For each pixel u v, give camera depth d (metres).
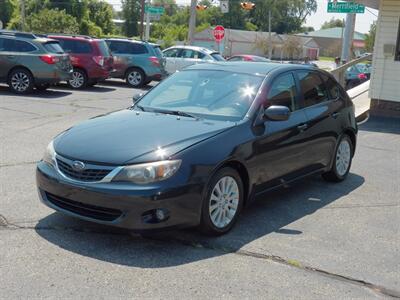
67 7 82.81
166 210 4.71
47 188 5.11
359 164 9.01
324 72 7.45
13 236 5.02
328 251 5.09
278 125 6.03
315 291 4.27
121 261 4.61
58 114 12.73
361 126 12.93
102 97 17.09
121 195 4.64
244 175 5.57
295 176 6.46
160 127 5.38
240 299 4.06
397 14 14.20
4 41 16.36
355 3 18.17
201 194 4.94
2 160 7.85
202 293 4.12
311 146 6.66
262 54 84.06
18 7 81.94
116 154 4.84
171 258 4.72
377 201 6.89
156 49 22.05
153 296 4.04
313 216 6.12
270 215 6.06
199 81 6.43
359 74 25.70
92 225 5.38
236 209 5.47
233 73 6.42
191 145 5.02
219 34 28.69
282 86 6.40
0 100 14.61
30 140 9.36
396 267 4.82
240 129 5.52
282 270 4.61
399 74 14.41
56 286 4.11
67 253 4.71
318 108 6.93
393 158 9.59
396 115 14.59
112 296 4.00
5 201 6.00
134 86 21.81
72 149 5.05
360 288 4.38
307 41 94.75
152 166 4.71
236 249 5.00
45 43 16.48
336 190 7.29
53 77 16.45
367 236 5.57
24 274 4.28
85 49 19.33
